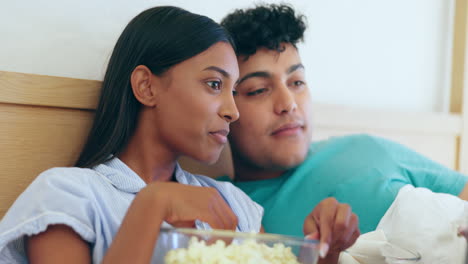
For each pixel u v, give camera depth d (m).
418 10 1.71
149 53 0.87
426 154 1.62
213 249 0.50
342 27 1.54
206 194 0.67
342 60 1.55
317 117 1.38
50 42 1.02
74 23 1.05
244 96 1.12
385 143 1.22
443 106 1.78
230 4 1.32
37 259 0.68
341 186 1.09
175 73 0.85
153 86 0.86
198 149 0.86
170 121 0.85
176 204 0.62
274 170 1.16
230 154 1.26
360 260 0.78
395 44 1.67
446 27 1.78
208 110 0.85
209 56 0.86
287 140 1.11
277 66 1.11
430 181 1.16
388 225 0.93
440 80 1.78
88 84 0.99
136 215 0.60
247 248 0.50
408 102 1.71
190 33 0.86
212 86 0.87
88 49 1.07
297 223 1.07
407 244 0.85
